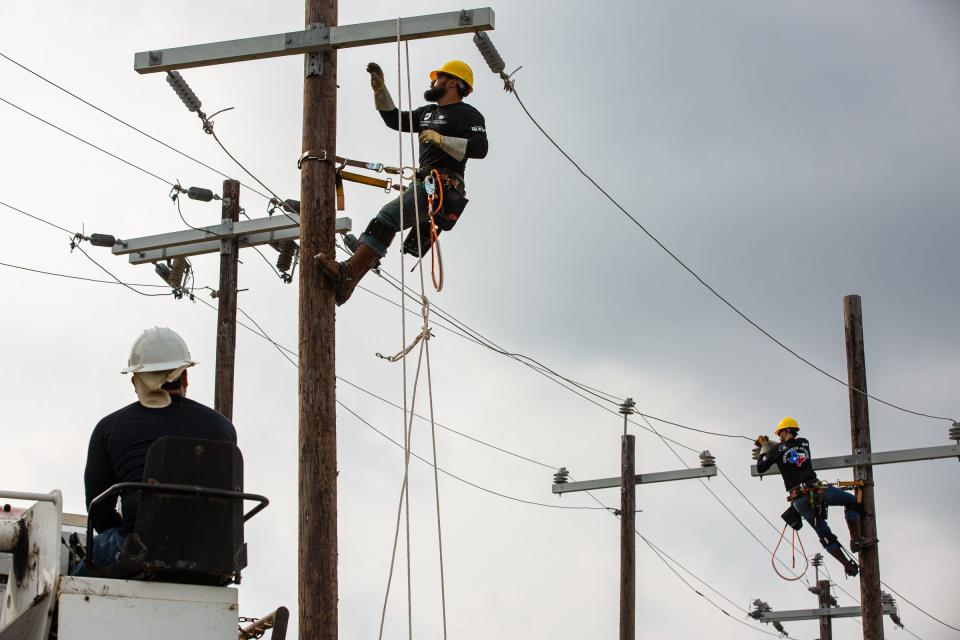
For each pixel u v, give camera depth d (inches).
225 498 213.3
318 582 309.4
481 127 348.5
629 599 813.9
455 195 343.3
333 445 321.4
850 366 754.8
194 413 226.4
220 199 614.5
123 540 210.7
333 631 308.0
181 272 623.5
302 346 327.3
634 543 826.8
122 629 200.8
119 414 222.4
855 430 740.7
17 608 215.0
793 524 718.5
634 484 834.2
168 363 225.5
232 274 605.3
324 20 346.6
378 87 351.9
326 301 330.3
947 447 713.6
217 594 209.6
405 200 335.0
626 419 848.3
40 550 209.8
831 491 721.6
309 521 313.9
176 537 207.3
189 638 205.0
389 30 337.1
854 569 708.7
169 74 525.7
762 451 733.9
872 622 711.1
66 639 196.7
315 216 333.7
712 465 818.2
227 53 348.2
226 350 594.2
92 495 220.2
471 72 358.3
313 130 339.9
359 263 334.0
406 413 309.4
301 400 323.6
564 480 868.0
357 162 340.5
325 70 344.5
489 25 333.4
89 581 200.7
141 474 216.8
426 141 339.9
